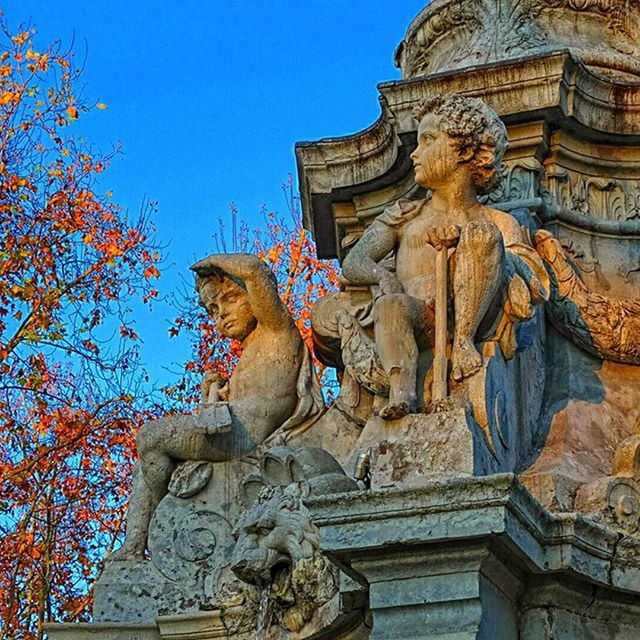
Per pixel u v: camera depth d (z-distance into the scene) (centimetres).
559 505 842
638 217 1041
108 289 1811
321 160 1110
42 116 1845
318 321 1006
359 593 800
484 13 1123
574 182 1041
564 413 944
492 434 832
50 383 1802
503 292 872
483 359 850
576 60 1005
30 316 1733
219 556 966
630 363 985
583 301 973
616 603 830
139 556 982
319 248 1194
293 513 870
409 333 859
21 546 1658
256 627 909
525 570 796
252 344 1034
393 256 962
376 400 945
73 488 1762
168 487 994
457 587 748
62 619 1711
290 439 998
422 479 790
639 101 1026
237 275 1017
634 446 870
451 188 922
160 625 938
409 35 1188
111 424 1738
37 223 1794
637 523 846
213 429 986
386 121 1061
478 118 910
